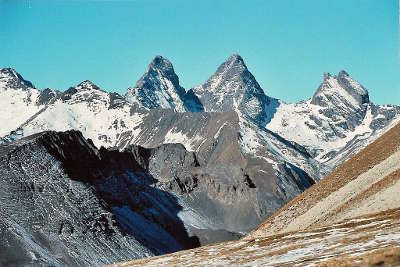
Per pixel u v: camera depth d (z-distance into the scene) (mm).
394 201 72812
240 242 79375
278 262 56781
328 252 54906
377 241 53344
